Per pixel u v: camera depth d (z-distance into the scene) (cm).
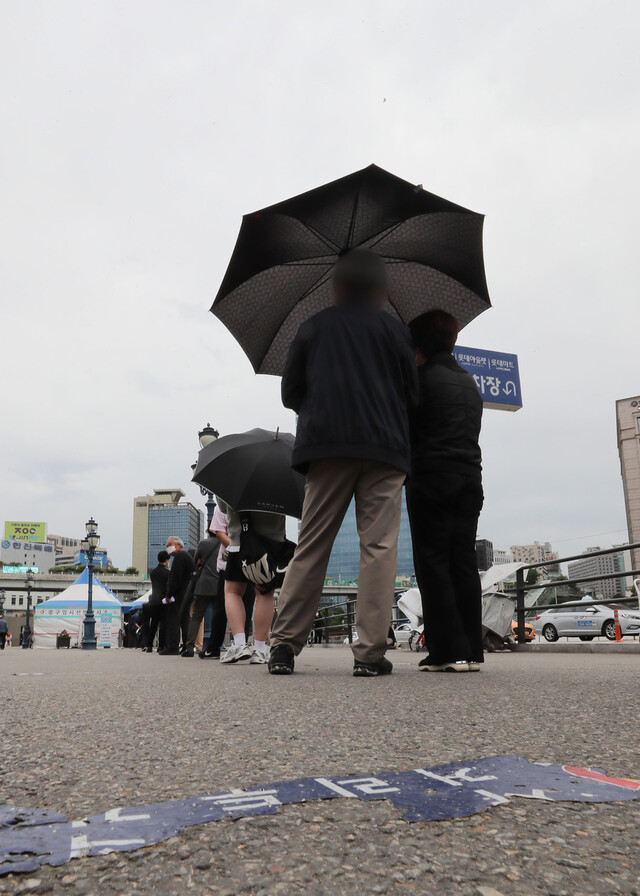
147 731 198
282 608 385
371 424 344
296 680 345
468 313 451
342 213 396
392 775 140
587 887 86
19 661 671
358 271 371
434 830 106
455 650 394
